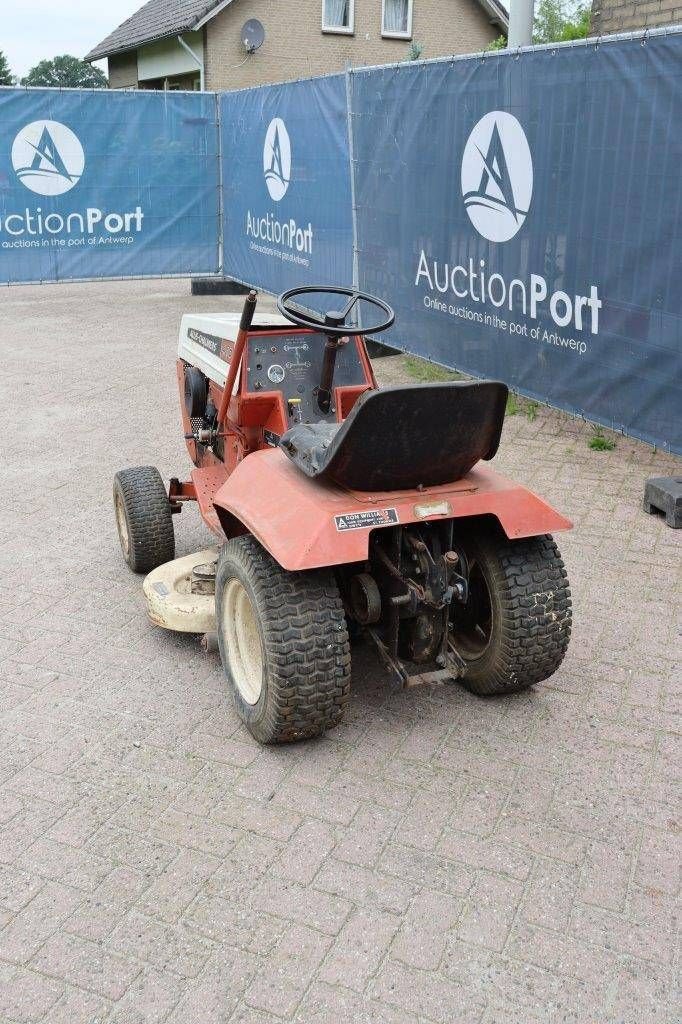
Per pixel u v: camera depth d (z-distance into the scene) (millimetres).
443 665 3783
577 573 5195
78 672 4250
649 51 5488
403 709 3955
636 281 5914
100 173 12883
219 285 14258
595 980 2660
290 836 3211
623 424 6297
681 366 5723
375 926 2836
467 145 7285
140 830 3238
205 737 3773
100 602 4922
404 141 8156
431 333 8320
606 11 9203
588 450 7160
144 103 12750
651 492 5918
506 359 7348
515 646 3711
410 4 24297
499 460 6965
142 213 13289
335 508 3371
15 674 4227
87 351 10617
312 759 3627
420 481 3562
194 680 4199
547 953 2746
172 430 7887
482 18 25406
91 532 5844
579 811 3344
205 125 13141
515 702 4008
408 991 2619
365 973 2674
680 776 3539
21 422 8086
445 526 3656
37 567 5340
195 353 5164
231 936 2799
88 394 8938
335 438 3338
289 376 4438
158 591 4477
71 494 6477
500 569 3705
